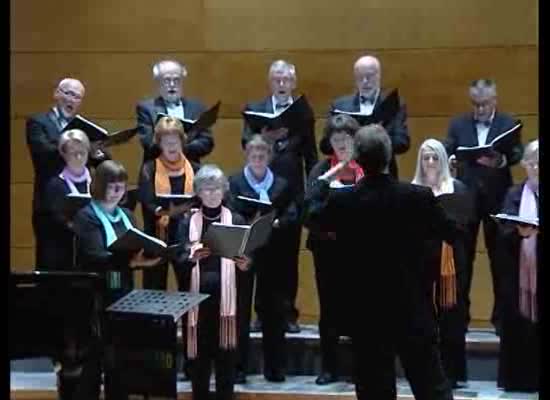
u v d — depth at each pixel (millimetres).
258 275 11359
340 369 11477
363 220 8852
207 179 10797
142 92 13898
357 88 12141
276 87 11750
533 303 10766
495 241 11352
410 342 8852
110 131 13922
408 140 11289
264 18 13781
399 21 13594
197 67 13898
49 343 9258
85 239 9922
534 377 10914
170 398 9055
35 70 13922
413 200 8852
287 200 11398
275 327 11352
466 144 11703
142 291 9438
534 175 10844
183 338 11031
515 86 13414
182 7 13891
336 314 9023
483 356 11602
